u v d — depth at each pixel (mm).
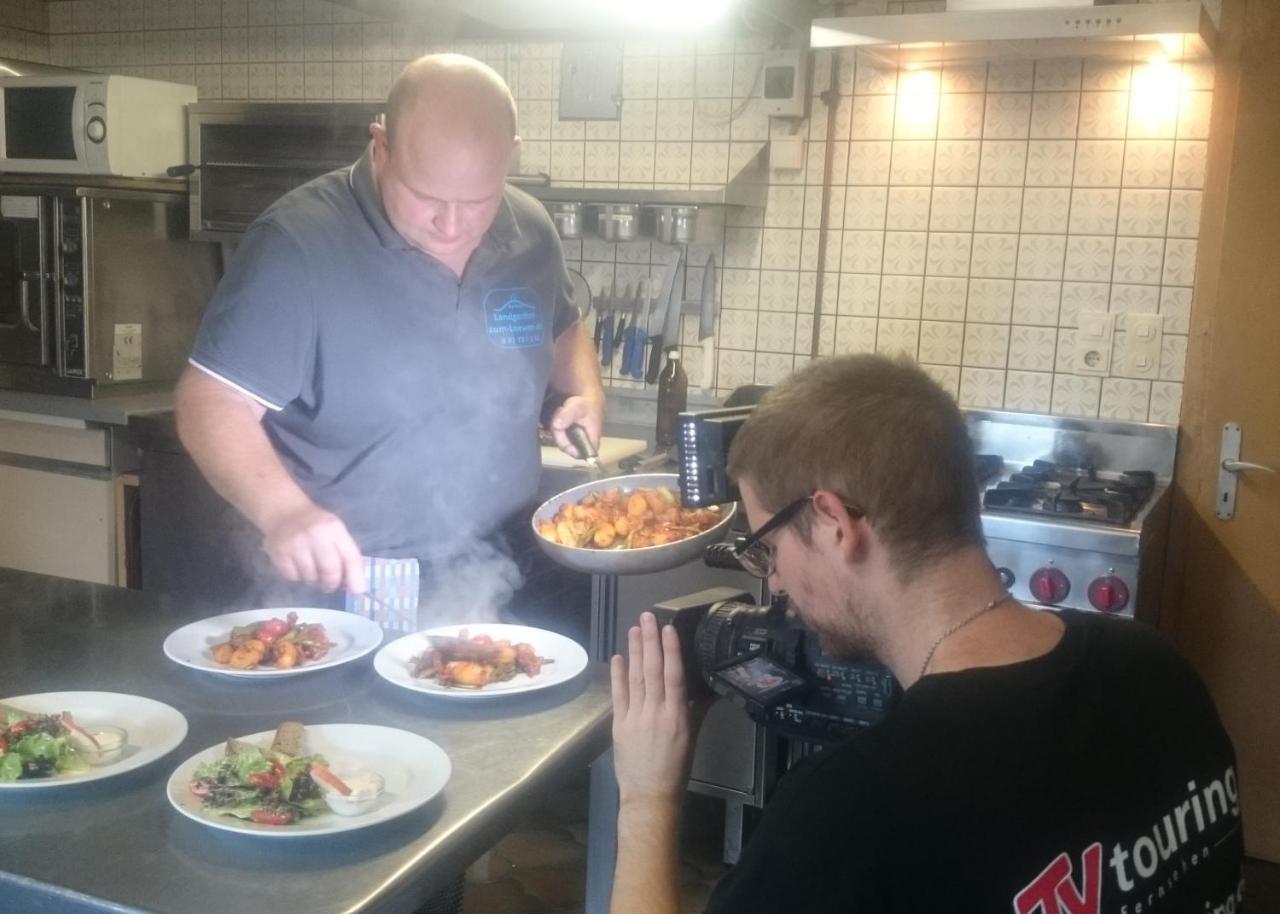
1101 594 2314
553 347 2264
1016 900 825
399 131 1821
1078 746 890
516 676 1492
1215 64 2676
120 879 1022
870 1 2945
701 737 2678
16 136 3436
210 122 3365
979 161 2916
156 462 3104
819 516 994
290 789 1136
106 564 3307
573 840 2809
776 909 835
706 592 1531
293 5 3637
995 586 985
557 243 2246
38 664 1511
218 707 1396
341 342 1928
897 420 972
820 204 3084
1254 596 2805
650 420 3311
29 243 3291
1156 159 2762
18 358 3379
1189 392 2799
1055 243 2875
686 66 3168
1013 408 2973
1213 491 2805
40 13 4039
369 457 1997
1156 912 895
